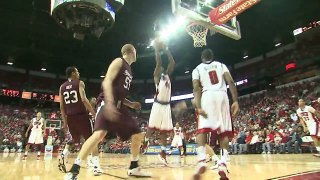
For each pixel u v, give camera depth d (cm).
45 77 3262
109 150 2222
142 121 3025
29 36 2473
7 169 527
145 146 1483
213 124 323
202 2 1009
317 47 2189
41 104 3169
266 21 2106
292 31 2286
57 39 2542
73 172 280
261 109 2227
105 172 462
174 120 2633
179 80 3369
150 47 2611
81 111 450
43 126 997
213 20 978
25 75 3170
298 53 2375
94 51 2762
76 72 474
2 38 2511
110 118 249
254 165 579
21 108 3052
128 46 357
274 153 1288
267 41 2480
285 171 426
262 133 1393
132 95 3388
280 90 2450
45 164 678
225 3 930
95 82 3450
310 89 2147
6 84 3036
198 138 325
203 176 384
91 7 933
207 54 362
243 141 1447
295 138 1218
